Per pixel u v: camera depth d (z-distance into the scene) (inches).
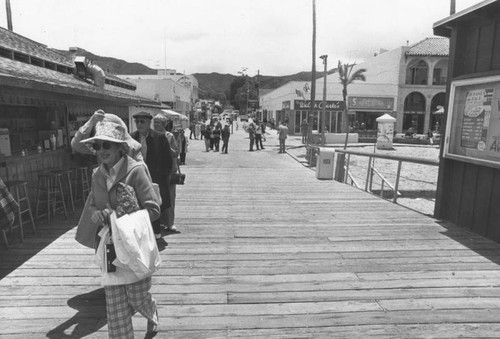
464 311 138.4
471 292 153.1
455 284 160.1
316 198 338.3
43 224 240.5
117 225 95.9
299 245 208.7
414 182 527.5
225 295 149.8
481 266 179.2
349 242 213.9
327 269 175.6
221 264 180.7
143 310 110.4
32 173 257.9
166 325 128.2
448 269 175.6
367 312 137.6
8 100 222.8
